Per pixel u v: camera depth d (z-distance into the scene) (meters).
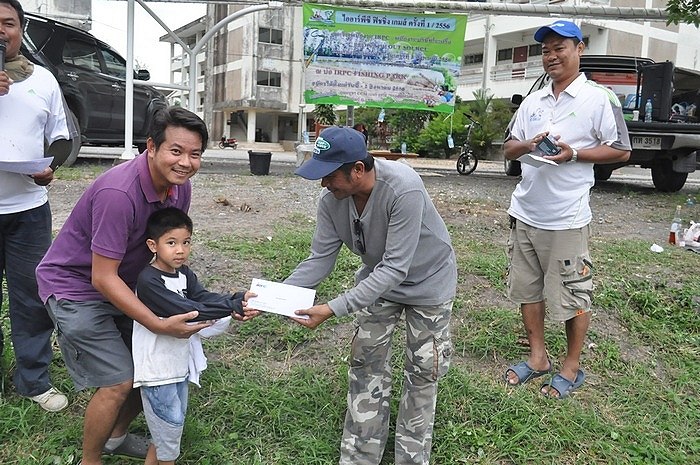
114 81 10.02
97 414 2.35
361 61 9.60
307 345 3.70
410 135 24.91
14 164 2.66
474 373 3.53
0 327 3.17
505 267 4.93
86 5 13.91
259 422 2.98
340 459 2.73
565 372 3.44
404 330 3.90
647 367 3.76
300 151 10.56
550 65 3.28
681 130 9.25
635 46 26.66
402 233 2.40
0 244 2.92
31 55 8.70
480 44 31.20
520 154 3.30
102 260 2.26
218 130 43.34
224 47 40.94
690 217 7.80
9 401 3.05
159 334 2.32
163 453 2.40
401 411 2.71
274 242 5.18
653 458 2.90
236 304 2.37
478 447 2.90
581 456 2.89
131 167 2.34
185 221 2.34
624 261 5.37
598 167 11.48
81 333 2.32
